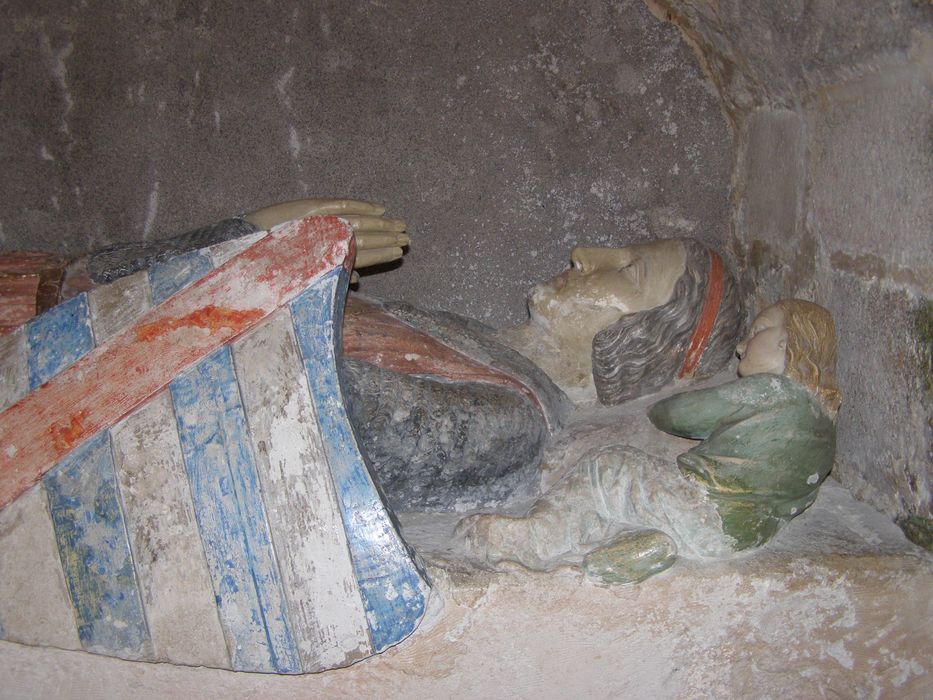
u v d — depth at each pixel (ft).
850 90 7.08
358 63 8.95
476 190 9.32
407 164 9.19
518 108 9.20
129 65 8.70
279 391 5.79
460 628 6.04
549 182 9.36
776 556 6.42
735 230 9.40
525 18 9.05
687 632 6.36
